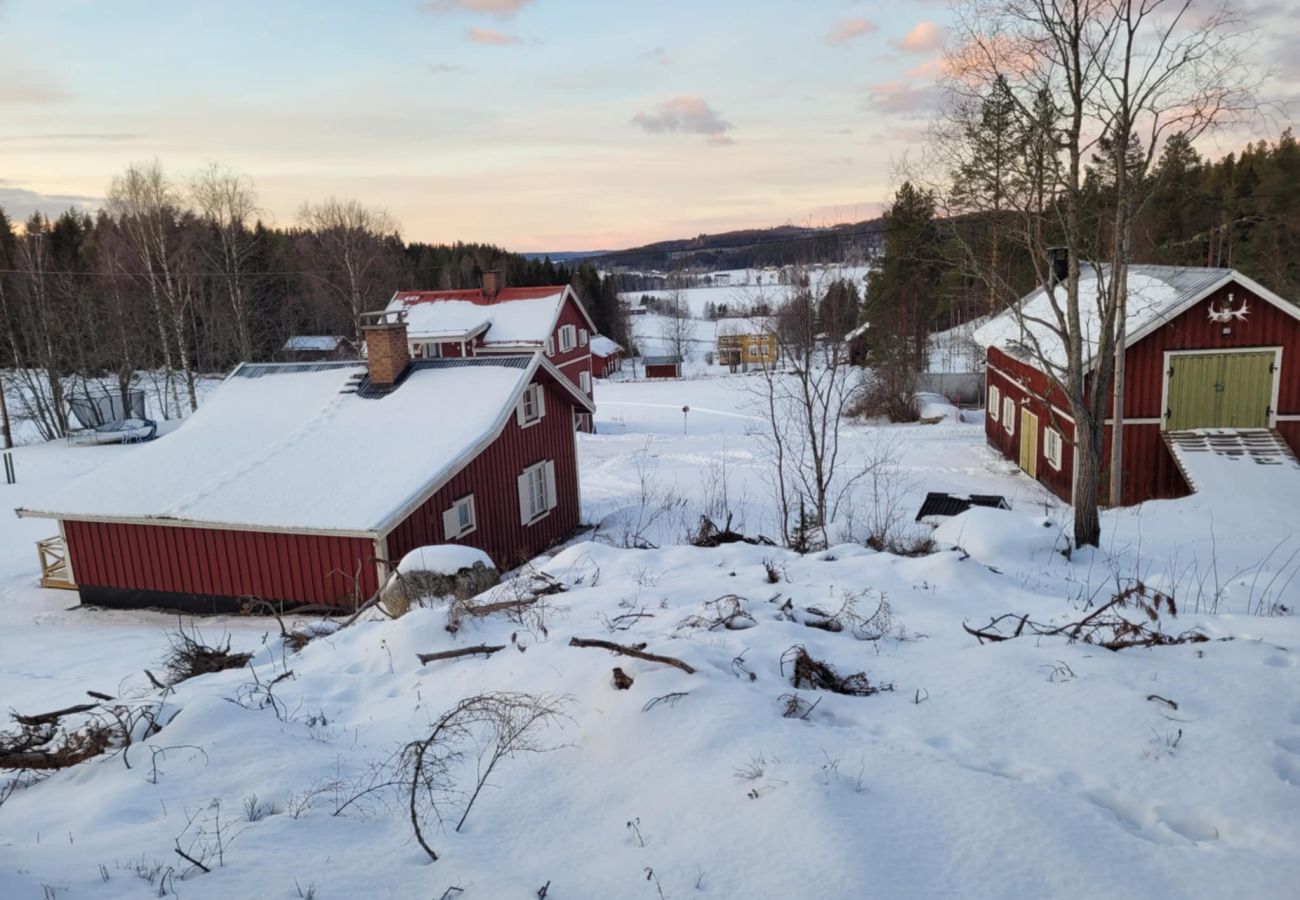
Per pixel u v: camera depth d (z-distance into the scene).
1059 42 12.95
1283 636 7.08
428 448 17.72
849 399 39.69
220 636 14.49
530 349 40.47
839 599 8.52
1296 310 19.88
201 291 51.69
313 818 4.89
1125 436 20.98
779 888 3.91
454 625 8.35
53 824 5.09
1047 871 4.04
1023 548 12.06
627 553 11.37
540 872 4.23
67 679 11.03
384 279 64.38
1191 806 4.64
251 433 19.70
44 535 22.48
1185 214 45.19
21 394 42.06
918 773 4.91
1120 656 6.58
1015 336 25.58
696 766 5.12
